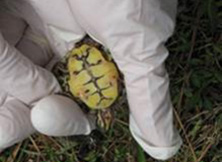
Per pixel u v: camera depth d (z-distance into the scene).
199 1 0.37
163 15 0.28
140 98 0.30
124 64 0.29
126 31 0.28
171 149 0.31
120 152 0.36
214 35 0.37
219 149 0.35
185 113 0.35
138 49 0.28
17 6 0.33
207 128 0.35
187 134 0.35
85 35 0.33
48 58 0.35
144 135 0.31
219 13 0.36
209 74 0.35
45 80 0.33
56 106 0.32
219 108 0.35
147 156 0.35
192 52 0.36
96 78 0.33
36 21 0.34
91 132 0.36
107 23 0.28
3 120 0.32
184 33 0.36
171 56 0.36
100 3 0.27
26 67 0.32
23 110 0.33
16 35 0.34
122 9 0.27
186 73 0.36
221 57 0.36
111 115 0.35
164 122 0.30
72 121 0.33
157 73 0.29
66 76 0.35
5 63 0.31
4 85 0.32
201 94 0.36
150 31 0.28
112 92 0.34
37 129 0.33
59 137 0.36
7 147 0.35
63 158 0.36
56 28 0.33
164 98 0.30
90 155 0.36
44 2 0.32
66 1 0.31
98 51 0.33
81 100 0.34
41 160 0.36
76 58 0.34
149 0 0.28
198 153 0.35
